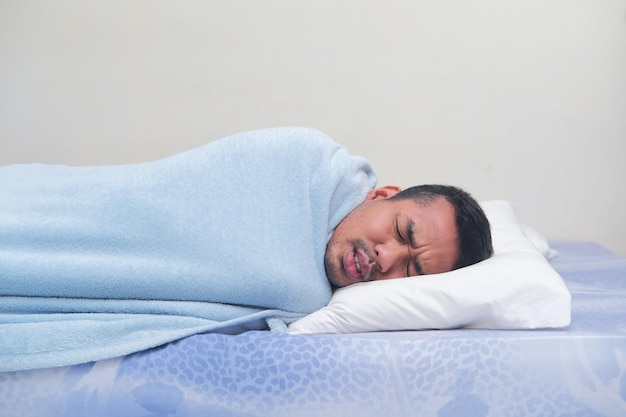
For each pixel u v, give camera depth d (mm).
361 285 1201
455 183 2355
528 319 1113
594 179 2348
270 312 1168
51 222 1121
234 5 2295
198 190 1163
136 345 1060
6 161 2396
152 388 1050
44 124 2375
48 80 2352
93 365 1062
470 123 2330
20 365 1039
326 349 1051
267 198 1176
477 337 1061
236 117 2344
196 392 1049
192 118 2346
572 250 2064
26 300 1105
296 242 1176
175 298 1142
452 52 2301
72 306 1117
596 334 1061
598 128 2320
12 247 1109
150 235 1135
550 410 1032
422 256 1231
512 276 1126
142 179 1170
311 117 2342
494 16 2285
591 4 2273
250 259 1138
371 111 2330
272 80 2324
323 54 2311
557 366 1036
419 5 2283
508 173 2352
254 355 1053
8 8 2326
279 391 1042
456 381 1035
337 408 1037
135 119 2354
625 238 2373
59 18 2324
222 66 2320
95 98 2352
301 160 1201
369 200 1316
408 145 2344
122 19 2314
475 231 1271
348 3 2287
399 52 2303
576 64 2297
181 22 2307
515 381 1033
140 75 2334
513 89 2312
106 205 1142
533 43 2293
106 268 1102
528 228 2014
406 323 1138
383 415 1035
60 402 1047
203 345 1069
